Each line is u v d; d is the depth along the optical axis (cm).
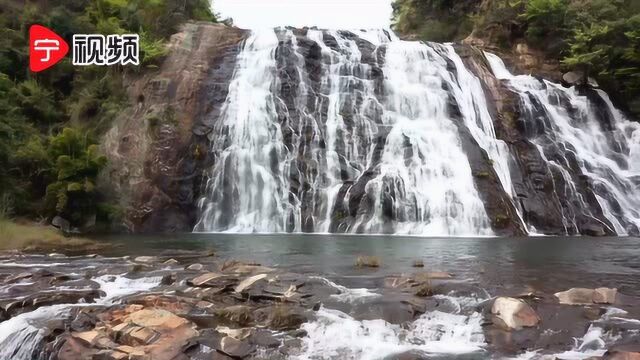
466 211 2180
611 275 1047
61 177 2045
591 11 3391
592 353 660
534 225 2238
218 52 2962
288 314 759
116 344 688
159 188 2348
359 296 849
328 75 2866
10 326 759
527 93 2881
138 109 2600
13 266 1195
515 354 664
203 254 1376
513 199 2311
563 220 2258
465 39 3719
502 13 3553
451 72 2941
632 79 3077
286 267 1133
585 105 2978
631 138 2878
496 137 2673
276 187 2438
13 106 2500
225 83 2767
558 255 1372
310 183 2416
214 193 2430
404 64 2966
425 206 2219
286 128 2572
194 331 713
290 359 657
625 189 2539
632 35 3070
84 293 895
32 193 2166
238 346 675
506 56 3369
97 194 2161
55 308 828
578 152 2686
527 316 741
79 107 2662
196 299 857
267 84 2781
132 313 770
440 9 4494
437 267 1140
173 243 1703
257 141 2553
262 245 1631
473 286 897
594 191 2441
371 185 2275
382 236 2019
